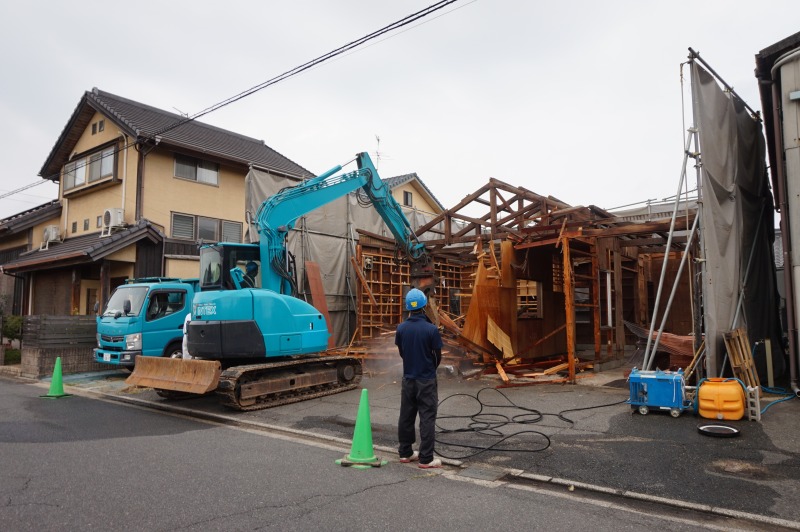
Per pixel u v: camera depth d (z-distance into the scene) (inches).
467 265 711.7
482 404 332.2
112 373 541.0
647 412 292.8
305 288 572.1
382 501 171.5
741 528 151.6
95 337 560.4
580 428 268.4
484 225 516.7
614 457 217.9
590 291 557.6
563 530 148.7
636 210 619.5
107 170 725.9
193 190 727.7
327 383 394.9
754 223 432.8
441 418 298.0
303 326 379.9
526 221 545.3
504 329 466.0
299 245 603.8
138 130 663.8
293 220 403.5
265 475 200.4
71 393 434.0
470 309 446.6
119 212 668.7
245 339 346.3
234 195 776.9
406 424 219.8
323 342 396.8
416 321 221.0
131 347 472.1
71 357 541.6
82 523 151.7
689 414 289.0
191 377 350.9
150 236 649.0
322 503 169.2
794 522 151.9
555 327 557.9
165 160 701.9
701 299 347.9
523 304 583.2
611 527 151.3
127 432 283.9
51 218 824.9
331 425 294.2
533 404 331.6
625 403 325.4
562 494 181.5
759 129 452.4
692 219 376.5
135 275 648.4
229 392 325.4
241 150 832.3
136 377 392.2
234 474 201.8
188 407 357.4
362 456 216.4
